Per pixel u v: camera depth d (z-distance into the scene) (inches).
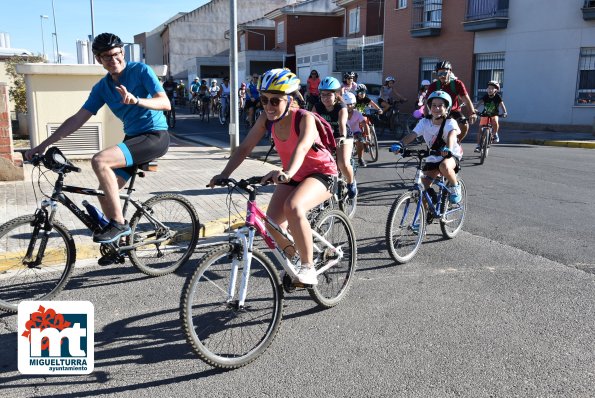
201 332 145.3
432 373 129.5
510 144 607.5
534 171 410.6
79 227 238.4
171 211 198.2
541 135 673.6
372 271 199.0
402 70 1002.7
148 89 174.2
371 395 121.0
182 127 839.7
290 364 134.8
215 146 573.6
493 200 310.5
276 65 1579.7
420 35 919.0
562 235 241.0
